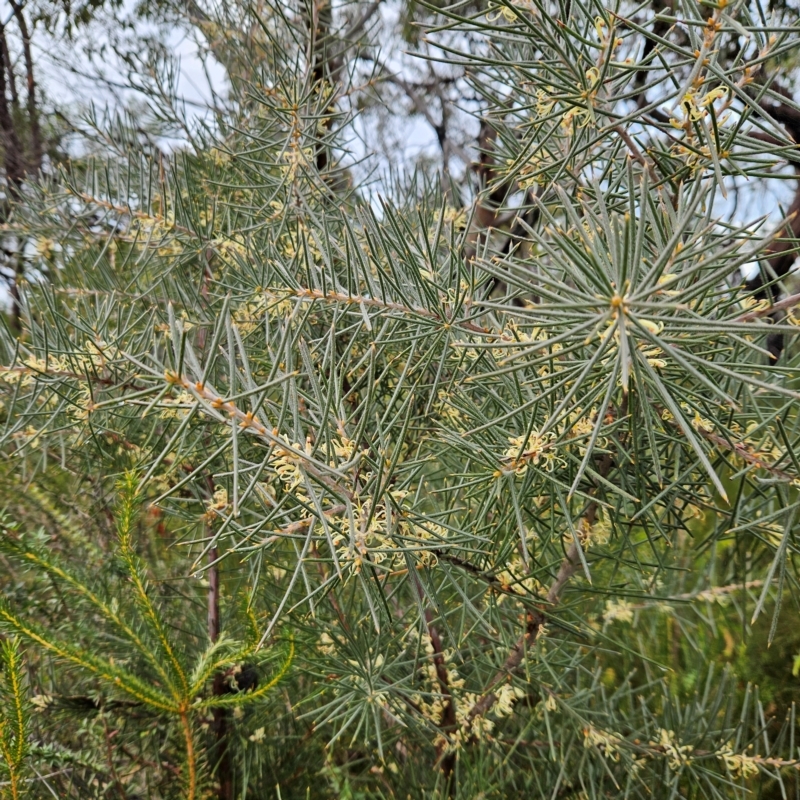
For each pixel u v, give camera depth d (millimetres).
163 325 559
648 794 554
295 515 379
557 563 438
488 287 444
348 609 541
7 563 540
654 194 354
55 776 542
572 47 316
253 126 627
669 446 409
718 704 518
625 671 669
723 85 302
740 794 622
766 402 419
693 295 250
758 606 316
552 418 262
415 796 571
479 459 362
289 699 604
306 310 392
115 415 513
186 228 540
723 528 406
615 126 327
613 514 422
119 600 467
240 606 498
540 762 567
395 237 445
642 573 519
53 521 595
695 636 725
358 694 459
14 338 472
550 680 553
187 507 599
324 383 357
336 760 657
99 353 469
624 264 234
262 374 522
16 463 591
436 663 524
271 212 539
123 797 518
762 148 309
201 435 508
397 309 379
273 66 536
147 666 511
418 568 409
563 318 259
